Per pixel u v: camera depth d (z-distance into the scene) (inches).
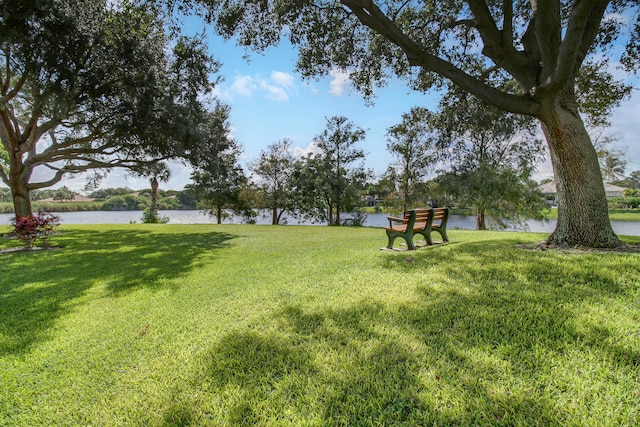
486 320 115.6
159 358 110.4
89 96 433.1
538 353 92.4
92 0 401.4
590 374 81.7
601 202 202.7
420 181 854.5
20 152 537.6
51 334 135.6
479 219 794.8
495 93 217.3
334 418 74.7
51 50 385.1
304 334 118.3
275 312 142.3
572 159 203.6
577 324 106.0
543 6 185.8
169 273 236.8
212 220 1301.7
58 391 94.7
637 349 89.5
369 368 92.5
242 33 309.7
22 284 217.8
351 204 998.4
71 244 408.8
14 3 349.4
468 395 77.7
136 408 84.8
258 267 241.9
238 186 1104.2
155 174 750.5
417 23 344.5
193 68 525.0
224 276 219.1
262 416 76.8
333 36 330.6
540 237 286.7
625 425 64.7
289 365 98.6
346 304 144.0
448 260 202.4
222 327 132.0
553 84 191.0
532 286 143.1
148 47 444.8
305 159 1034.7
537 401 73.8
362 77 379.9
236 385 90.6
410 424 70.6
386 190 919.7
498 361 90.2
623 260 163.8
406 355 97.5
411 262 209.6
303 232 540.1
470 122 445.4
